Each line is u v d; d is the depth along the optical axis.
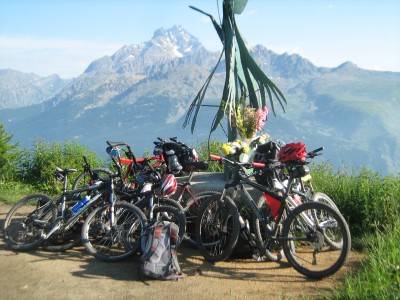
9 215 5.01
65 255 4.70
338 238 4.48
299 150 4.14
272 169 4.41
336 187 5.73
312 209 4.07
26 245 4.84
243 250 4.54
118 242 4.57
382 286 3.02
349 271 3.91
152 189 4.89
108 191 4.84
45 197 5.09
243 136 6.08
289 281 3.86
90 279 4.01
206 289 3.73
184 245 5.10
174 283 3.89
